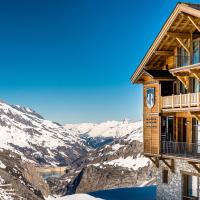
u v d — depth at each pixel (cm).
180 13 3397
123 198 4388
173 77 3825
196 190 3522
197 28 3334
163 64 4025
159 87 3850
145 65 3991
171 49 3878
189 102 3409
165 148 3797
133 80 4125
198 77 3388
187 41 3622
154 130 3928
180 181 3681
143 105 4103
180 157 3534
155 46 3819
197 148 3478
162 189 3941
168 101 3719
